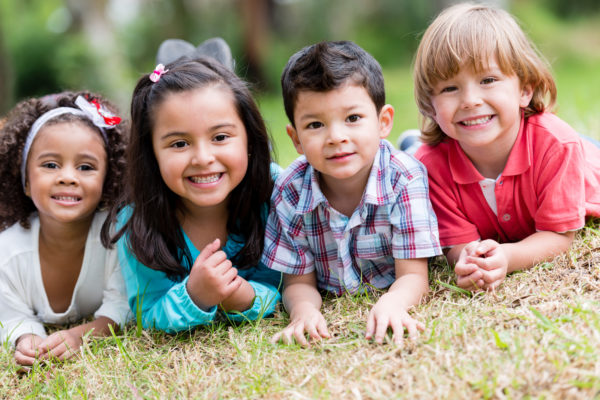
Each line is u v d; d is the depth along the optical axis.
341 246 2.13
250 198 2.26
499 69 2.04
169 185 2.09
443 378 1.53
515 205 2.20
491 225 2.28
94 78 11.81
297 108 1.97
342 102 1.90
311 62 1.94
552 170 2.09
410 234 2.06
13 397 1.92
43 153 2.20
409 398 1.49
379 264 2.23
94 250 2.37
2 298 2.35
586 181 2.22
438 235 2.14
